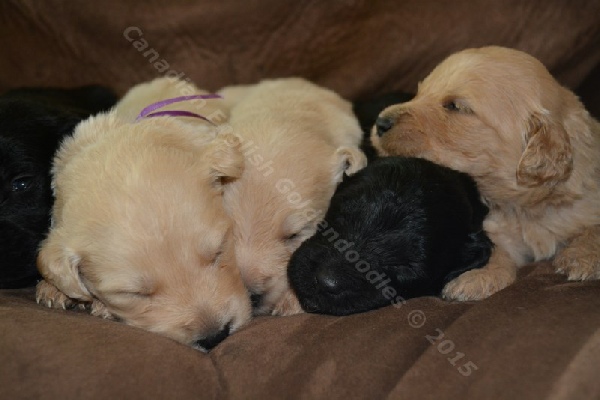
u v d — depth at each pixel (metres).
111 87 0.55
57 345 0.34
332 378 0.34
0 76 0.55
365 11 0.53
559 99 0.45
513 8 0.51
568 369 0.32
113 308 0.39
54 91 0.52
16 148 0.41
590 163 0.45
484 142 0.45
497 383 0.33
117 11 0.53
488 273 0.41
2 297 0.40
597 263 0.41
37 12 0.53
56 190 0.40
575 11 0.50
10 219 0.41
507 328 0.35
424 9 0.52
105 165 0.39
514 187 0.45
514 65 0.46
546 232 0.46
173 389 0.33
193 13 0.53
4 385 0.33
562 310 0.36
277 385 0.34
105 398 0.33
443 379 0.33
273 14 0.54
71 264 0.38
